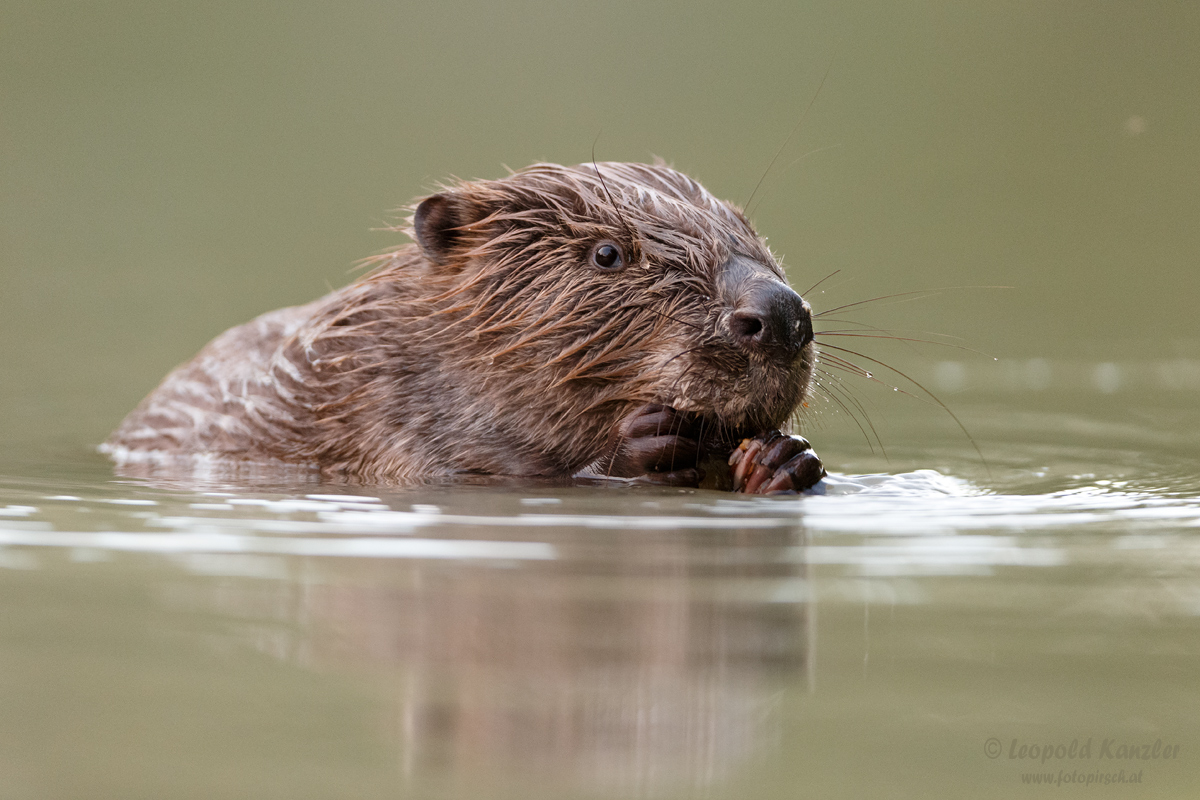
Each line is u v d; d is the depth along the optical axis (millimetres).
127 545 7059
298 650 5230
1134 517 8289
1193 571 6750
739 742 4457
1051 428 13844
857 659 5281
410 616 5668
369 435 10570
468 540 7215
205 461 11625
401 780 4016
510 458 10164
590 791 3971
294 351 11461
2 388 16781
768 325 9078
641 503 8547
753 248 10141
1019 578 6582
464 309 10398
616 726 4480
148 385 17219
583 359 9820
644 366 9602
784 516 8109
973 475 10969
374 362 10711
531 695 4762
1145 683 5078
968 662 5273
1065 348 19031
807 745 4426
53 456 11953
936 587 6383
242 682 4875
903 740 4504
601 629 5477
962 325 20688
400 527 7605
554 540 7211
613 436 9945
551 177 10617
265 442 11328
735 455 9312
